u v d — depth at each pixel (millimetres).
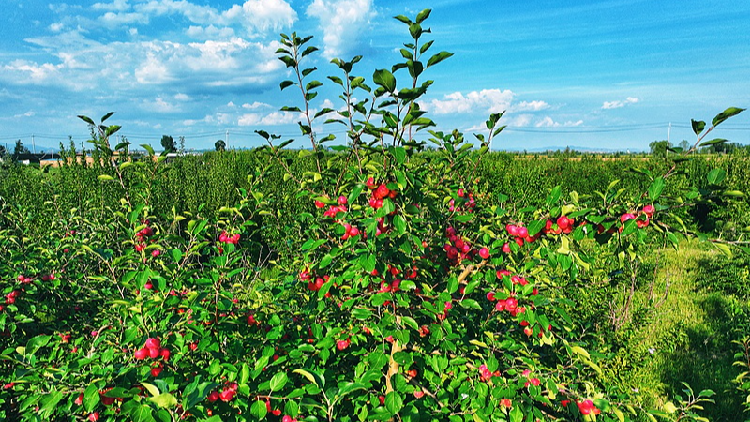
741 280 6676
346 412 2541
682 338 5098
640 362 4176
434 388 2771
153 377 2146
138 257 2924
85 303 3975
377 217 2205
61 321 3619
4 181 9352
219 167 11711
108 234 4746
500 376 2578
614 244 2557
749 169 11766
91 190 8008
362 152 2768
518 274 2740
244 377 1978
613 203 2348
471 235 3062
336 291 2932
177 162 11859
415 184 2279
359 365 2494
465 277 2893
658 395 4145
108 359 2211
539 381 2602
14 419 2672
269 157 3561
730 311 5992
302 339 2783
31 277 3494
